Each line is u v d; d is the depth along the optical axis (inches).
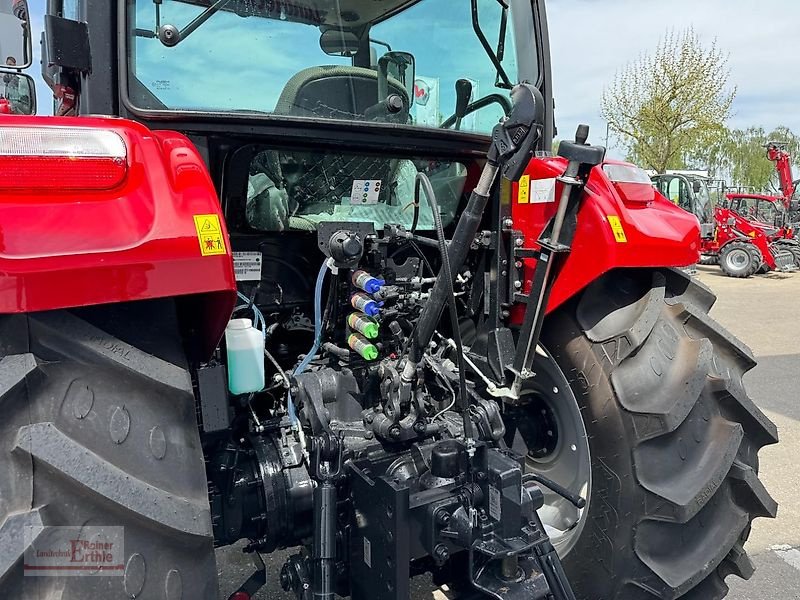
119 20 62.1
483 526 59.3
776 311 374.6
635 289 80.1
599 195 75.5
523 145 55.5
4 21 65.7
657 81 743.1
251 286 74.7
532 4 87.1
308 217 77.1
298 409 69.4
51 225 44.1
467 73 84.3
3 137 44.1
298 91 73.4
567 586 62.9
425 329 62.0
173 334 52.7
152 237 46.9
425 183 60.7
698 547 73.0
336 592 66.9
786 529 120.1
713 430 74.1
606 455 74.3
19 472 40.8
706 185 569.0
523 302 80.0
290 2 71.4
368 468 64.5
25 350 43.9
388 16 77.4
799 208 660.1
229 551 108.0
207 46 67.9
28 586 39.3
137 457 44.9
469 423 62.1
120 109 63.4
